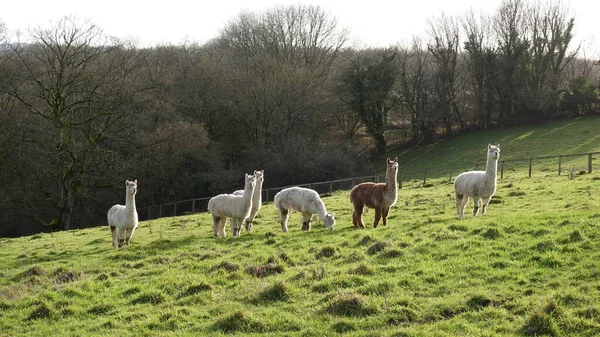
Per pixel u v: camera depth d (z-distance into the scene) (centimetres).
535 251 1248
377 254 1380
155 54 6172
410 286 1134
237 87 5719
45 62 3834
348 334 936
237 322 1020
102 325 1107
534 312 907
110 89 3978
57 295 1311
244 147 5819
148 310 1175
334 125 6506
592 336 850
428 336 884
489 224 1515
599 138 5322
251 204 1952
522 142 5638
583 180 2761
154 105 4897
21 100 3703
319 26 6975
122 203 4756
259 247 1661
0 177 4053
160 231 2503
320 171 5197
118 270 1551
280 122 5653
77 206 4772
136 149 4338
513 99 6381
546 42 6341
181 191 4900
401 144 6638
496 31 6431
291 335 964
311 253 1511
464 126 6675
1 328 1155
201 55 6228
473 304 1010
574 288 1019
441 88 6450
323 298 1102
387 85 6106
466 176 1948
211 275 1369
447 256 1301
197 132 4869
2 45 4012
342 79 6206
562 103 6366
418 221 1822
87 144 3822
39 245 2369
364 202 1912
